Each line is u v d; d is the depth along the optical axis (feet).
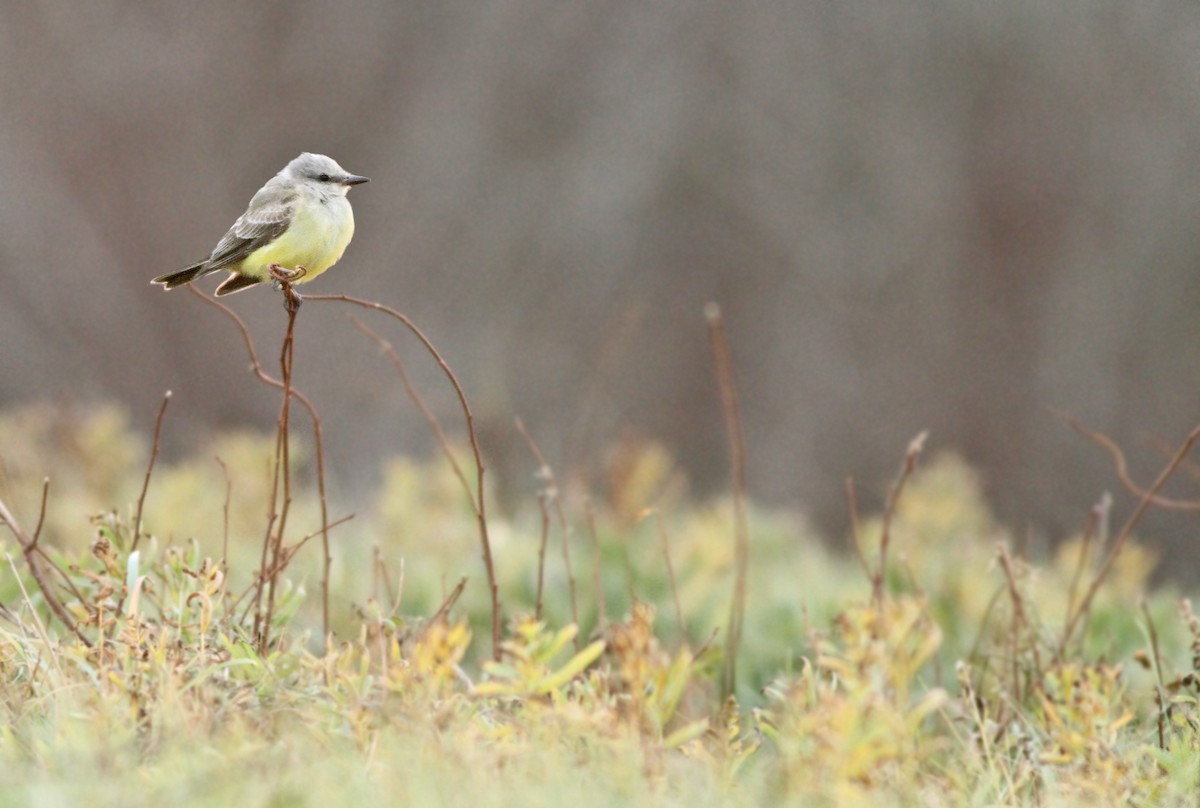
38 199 73.10
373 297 74.84
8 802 12.16
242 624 16.81
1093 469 70.79
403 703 14.17
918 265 73.92
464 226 75.66
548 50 77.00
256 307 68.13
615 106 76.28
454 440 33.01
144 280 73.56
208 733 13.82
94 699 14.08
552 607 23.32
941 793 14.70
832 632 21.67
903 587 24.25
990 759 15.64
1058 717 16.20
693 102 75.87
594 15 77.00
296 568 23.75
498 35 77.10
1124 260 72.69
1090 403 71.67
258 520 27.22
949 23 74.59
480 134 76.48
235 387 67.82
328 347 67.87
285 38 77.20
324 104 76.84
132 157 75.25
